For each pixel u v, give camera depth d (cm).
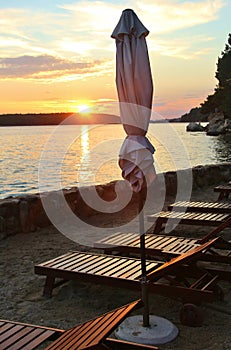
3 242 646
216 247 520
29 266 534
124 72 312
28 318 385
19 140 5491
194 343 333
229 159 2686
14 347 256
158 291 379
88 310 404
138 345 266
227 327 360
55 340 266
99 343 234
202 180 1166
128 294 443
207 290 378
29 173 2220
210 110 7831
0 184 1902
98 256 463
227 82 6050
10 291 452
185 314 364
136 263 435
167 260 455
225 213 699
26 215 698
